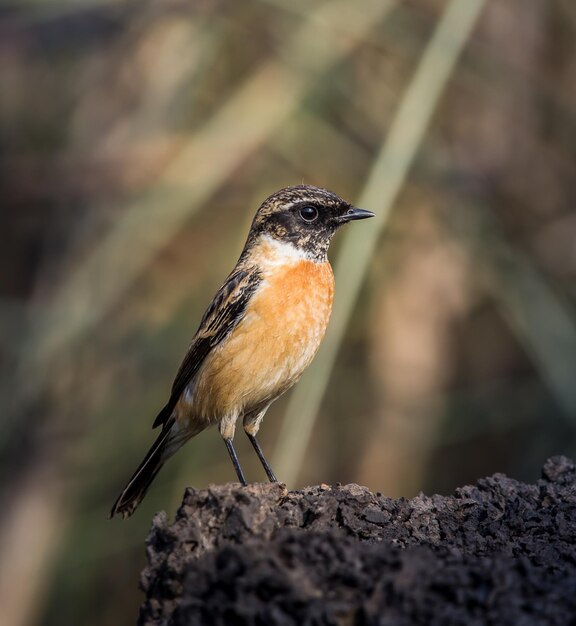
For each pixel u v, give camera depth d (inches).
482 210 527.8
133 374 561.9
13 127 589.3
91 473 569.3
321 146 526.9
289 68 509.4
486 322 593.9
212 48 532.1
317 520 263.9
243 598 225.0
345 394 575.5
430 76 405.4
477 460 589.3
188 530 251.6
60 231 566.9
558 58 584.1
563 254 565.3
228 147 501.0
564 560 257.6
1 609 563.5
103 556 578.6
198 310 559.5
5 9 547.2
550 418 559.5
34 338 526.3
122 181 532.7
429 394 574.6
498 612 220.8
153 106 538.6
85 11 543.2
